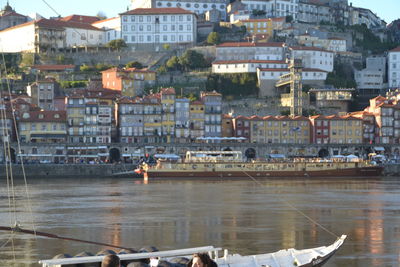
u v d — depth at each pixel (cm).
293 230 11988
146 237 11288
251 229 12125
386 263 9181
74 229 12156
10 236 11169
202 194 18988
